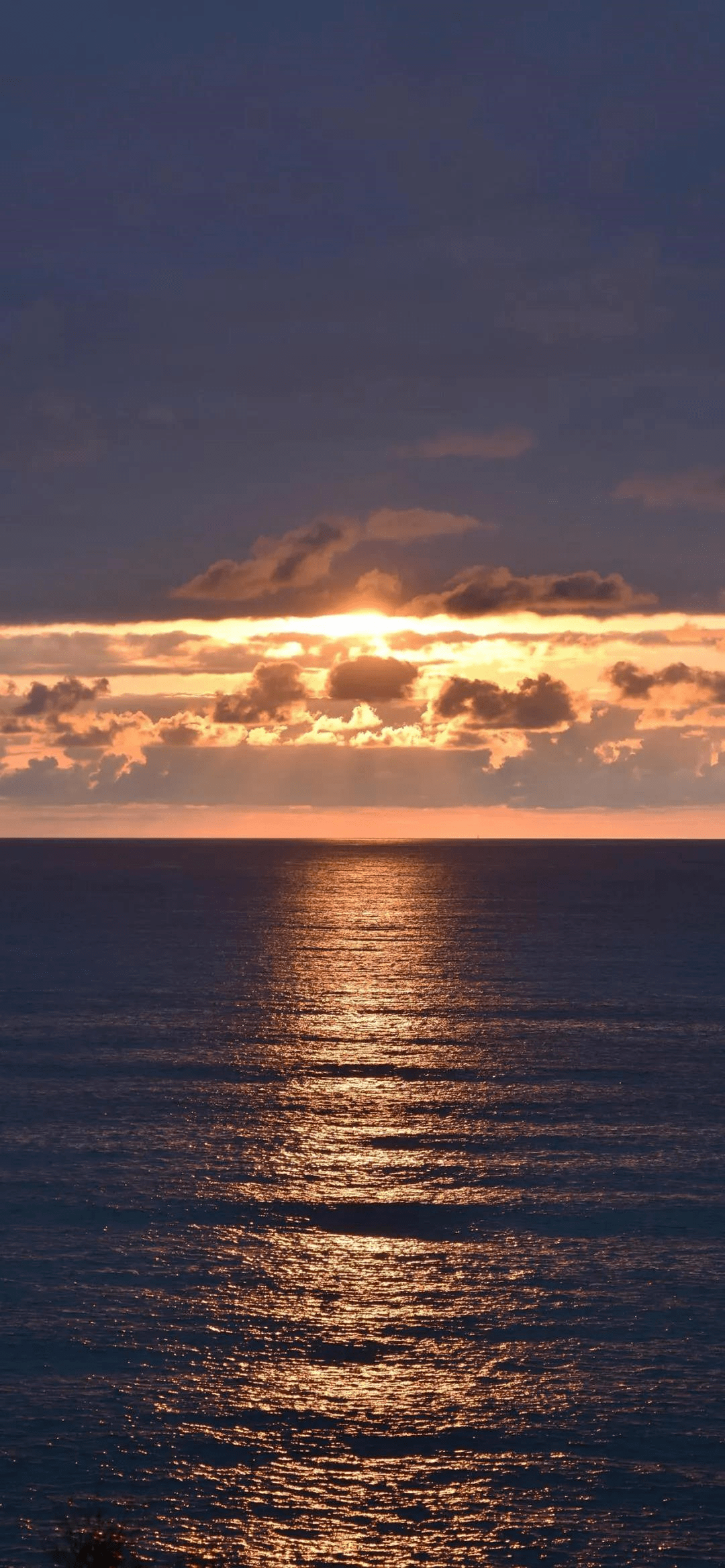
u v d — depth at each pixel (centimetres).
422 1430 3234
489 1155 5631
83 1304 3938
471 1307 3959
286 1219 4766
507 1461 3097
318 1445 3167
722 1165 5481
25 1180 5188
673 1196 5053
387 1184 5216
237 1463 3072
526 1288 4103
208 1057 7762
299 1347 3681
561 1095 6806
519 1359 3612
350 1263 4319
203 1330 3775
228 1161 5500
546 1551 2777
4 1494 2911
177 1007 9769
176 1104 6525
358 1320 3872
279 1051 8006
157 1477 3005
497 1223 4722
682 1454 3134
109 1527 2370
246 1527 2834
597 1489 2997
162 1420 3253
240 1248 4450
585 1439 3200
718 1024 9131
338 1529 2845
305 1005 9919
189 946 14262
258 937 15388
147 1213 4803
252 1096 6712
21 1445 3117
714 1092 6875
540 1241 4534
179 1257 4356
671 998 10431
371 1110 6450
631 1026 9031
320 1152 5669
